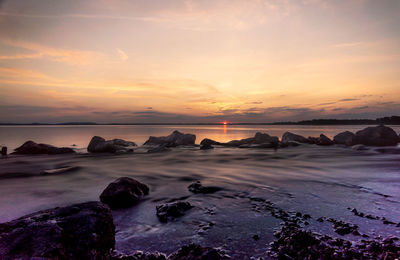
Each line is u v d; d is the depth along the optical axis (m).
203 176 10.84
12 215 6.06
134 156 19.06
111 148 22.14
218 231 4.85
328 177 10.24
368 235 4.55
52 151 20.89
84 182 9.84
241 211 6.03
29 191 8.37
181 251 3.83
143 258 3.74
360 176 10.35
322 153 19.66
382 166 12.95
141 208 6.32
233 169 12.79
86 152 22.28
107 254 3.57
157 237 4.60
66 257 2.82
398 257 3.56
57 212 3.64
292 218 5.52
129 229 4.98
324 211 5.96
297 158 17.08
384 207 6.22
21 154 20.23
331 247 4.04
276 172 11.67
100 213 3.78
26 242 2.82
